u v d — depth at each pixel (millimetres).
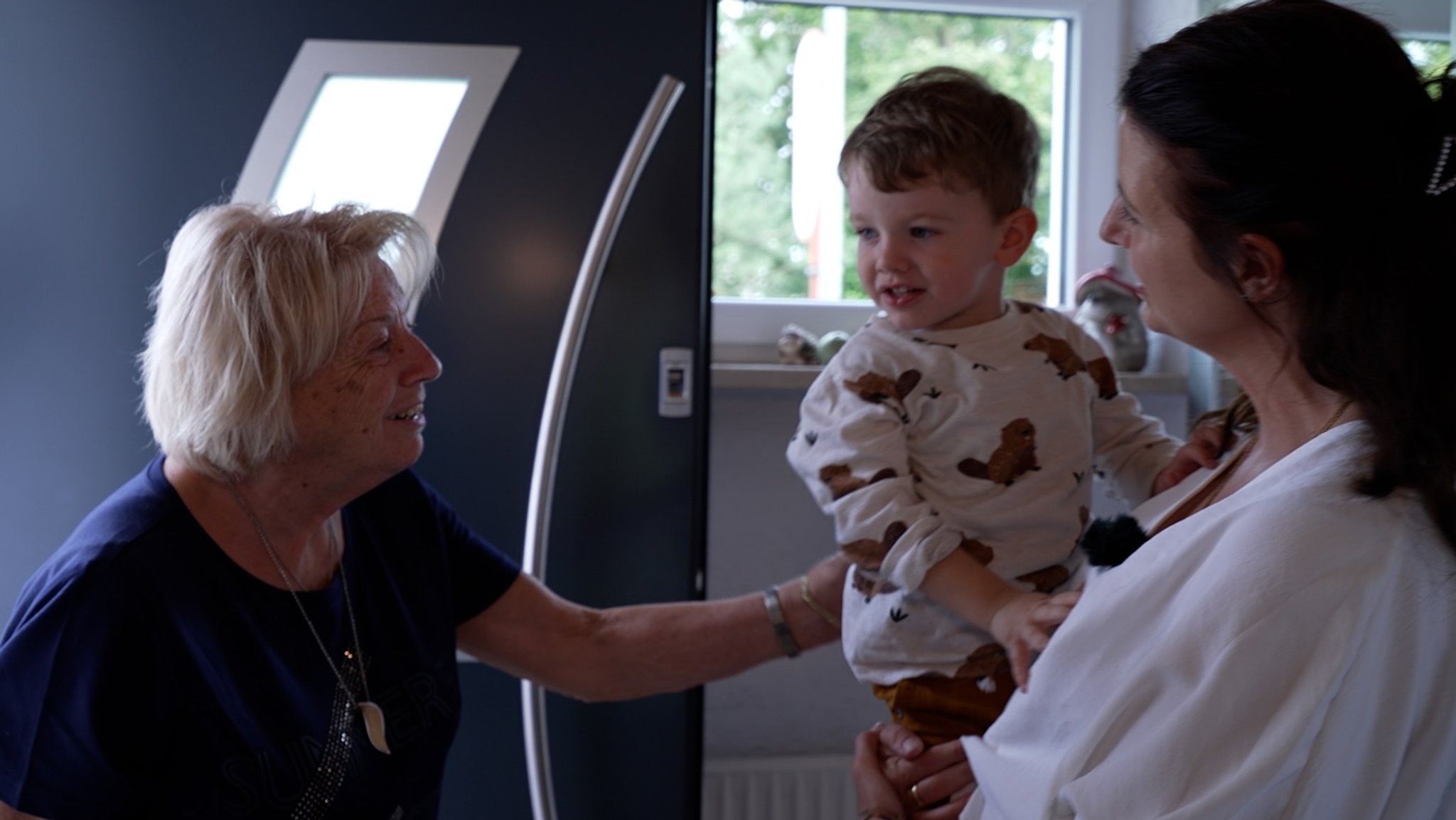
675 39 1618
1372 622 607
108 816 972
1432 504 616
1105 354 1176
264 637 1041
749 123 2016
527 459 1627
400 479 1271
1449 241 623
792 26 2012
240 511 1067
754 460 1943
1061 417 1081
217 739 1002
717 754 1934
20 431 1549
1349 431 664
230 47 1563
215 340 999
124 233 1551
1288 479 663
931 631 1064
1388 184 623
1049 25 2078
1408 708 624
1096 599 714
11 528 1554
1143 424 1154
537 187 1609
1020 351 1094
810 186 2035
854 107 2039
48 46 1541
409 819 1143
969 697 1063
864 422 1045
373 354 1062
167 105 1556
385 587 1188
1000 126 1061
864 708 1950
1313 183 631
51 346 1550
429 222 1593
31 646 941
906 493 1000
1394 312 620
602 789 1655
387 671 1155
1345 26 656
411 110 1593
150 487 1059
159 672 977
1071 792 643
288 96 1568
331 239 1066
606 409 1641
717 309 2006
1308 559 608
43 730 943
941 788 1042
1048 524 1062
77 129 1546
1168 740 614
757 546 1946
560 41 1606
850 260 2059
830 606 1336
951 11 2043
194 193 1560
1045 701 743
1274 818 608
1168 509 885
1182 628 634
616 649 1345
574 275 1616
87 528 1029
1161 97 698
